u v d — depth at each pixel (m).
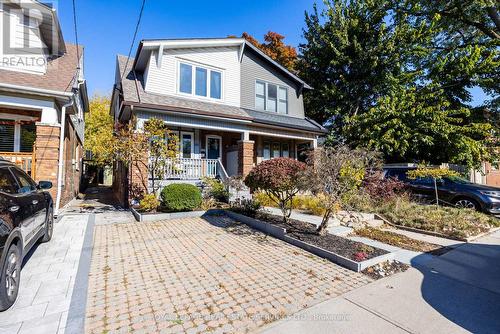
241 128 11.34
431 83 12.96
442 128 11.83
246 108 13.13
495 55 12.54
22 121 8.77
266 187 6.26
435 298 3.21
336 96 16.72
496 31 14.16
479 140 12.34
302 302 3.09
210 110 10.64
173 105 9.70
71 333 2.45
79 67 10.13
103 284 3.52
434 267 4.30
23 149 9.07
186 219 7.72
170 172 9.80
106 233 6.11
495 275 3.97
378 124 13.22
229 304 3.03
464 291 3.42
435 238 6.20
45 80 7.99
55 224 6.68
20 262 3.19
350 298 3.20
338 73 17.08
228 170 12.84
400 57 14.97
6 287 2.81
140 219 7.34
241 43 12.73
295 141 15.77
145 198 8.12
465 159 12.12
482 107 13.64
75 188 12.85
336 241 5.26
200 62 11.66
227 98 12.44
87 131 26.06
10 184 3.42
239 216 7.56
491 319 2.76
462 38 15.94
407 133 12.35
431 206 8.59
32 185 4.40
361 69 16.02
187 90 11.30
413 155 13.98
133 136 8.05
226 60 12.55
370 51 15.21
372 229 6.79
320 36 17.09
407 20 15.47
